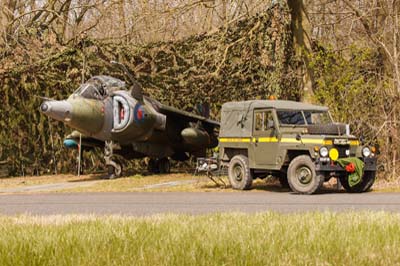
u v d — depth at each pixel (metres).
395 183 20.59
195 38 31.86
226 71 30.75
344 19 27.38
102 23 39.59
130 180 25.62
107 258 7.05
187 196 18.16
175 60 32.97
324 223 9.44
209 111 32.47
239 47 29.98
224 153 21.33
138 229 8.98
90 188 22.36
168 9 28.52
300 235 8.28
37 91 32.91
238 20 28.73
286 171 19.30
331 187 20.42
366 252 7.25
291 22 26.48
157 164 31.14
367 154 18.34
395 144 21.44
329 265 6.68
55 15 37.12
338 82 22.83
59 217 11.50
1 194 20.56
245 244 7.65
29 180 28.58
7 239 8.27
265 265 6.65
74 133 29.56
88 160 34.06
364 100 22.41
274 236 8.23
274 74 28.20
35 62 32.66
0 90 32.22
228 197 17.52
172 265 6.72
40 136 33.19
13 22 34.66
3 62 32.66
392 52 22.50
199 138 30.06
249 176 20.05
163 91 33.41
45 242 7.95
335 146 17.89
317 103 23.62
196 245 7.60
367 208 13.85
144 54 33.44
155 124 28.19
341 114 22.64
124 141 27.84
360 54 22.97
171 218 10.64
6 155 32.34
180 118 30.66
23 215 12.34
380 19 24.50
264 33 28.86
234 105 20.77
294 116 19.39
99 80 27.14
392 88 21.58
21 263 6.87
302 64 25.92
